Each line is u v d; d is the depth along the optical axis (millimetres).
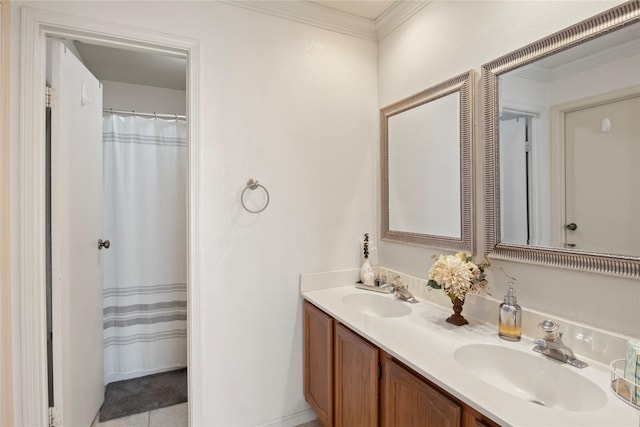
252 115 1853
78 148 1812
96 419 2070
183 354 2748
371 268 2119
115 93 2834
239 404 1841
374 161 2211
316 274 2025
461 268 1398
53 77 1561
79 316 1823
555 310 1235
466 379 1016
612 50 1061
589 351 1121
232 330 1819
